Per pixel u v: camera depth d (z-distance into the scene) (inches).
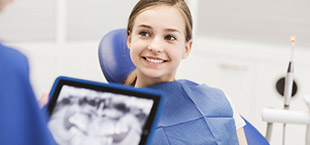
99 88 30.1
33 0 96.0
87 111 29.8
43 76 99.2
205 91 42.8
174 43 39.5
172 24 38.9
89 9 101.0
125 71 53.7
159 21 38.6
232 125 42.4
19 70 20.6
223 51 104.0
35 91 21.6
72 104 30.4
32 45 97.5
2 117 20.1
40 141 21.3
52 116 30.4
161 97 27.8
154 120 27.5
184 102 40.6
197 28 105.9
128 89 29.1
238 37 102.8
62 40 99.2
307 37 97.5
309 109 50.3
